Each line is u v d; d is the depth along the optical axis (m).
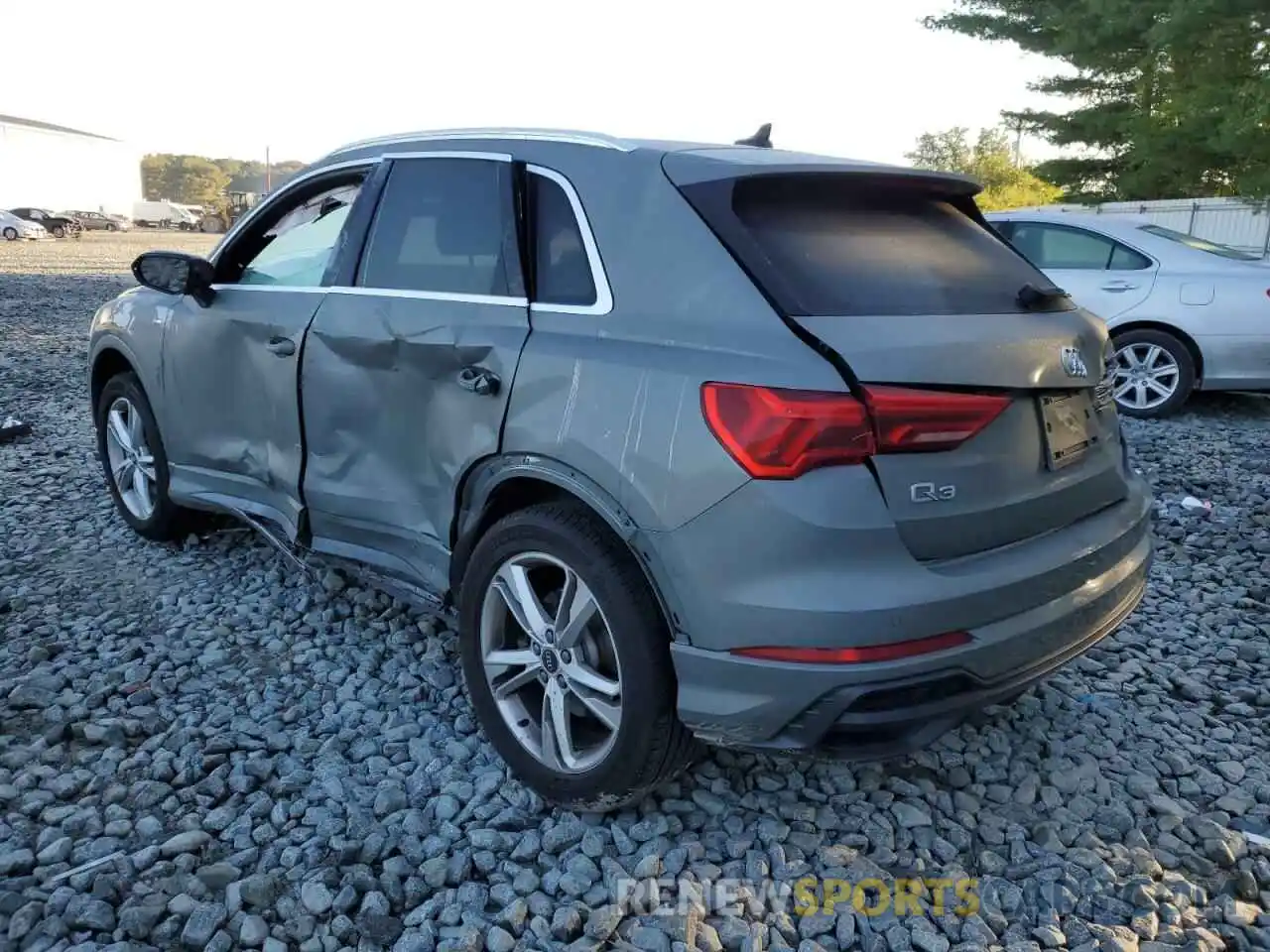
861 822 3.08
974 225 3.51
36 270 25.22
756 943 2.58
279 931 2.60
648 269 2.90
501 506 3.24
